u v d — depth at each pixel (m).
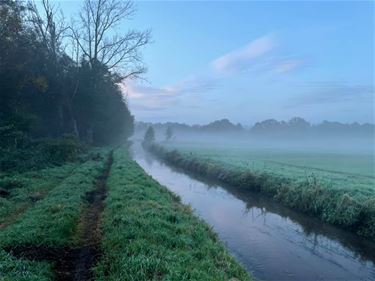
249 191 27.94
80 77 48.97
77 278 8.98
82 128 57.16
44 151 29.77
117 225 12.15
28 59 35.72
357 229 17.12
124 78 51.62
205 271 9.04
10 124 29.20
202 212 21.16
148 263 8.81
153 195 17.56
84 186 19.27
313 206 20.30
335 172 33.66
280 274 12.41
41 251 10.23
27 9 37.84
